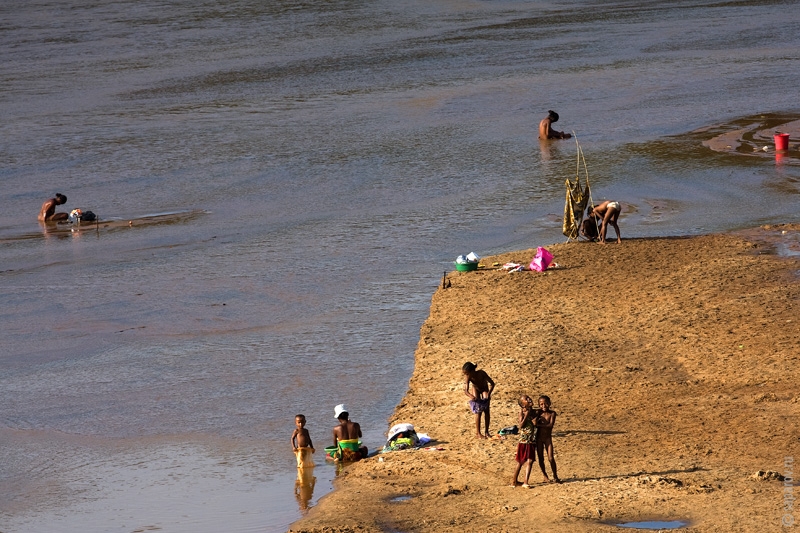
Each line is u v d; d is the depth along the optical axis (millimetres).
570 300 86625
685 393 64562
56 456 63375
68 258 116812
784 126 166750
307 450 59625
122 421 68625
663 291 86750
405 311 89312
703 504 47531
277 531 51438
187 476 59469
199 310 93625
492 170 150125
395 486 54719
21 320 93875
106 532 52562
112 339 86688
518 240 111812
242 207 137875
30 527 53594
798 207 116812
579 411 62875
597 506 48438
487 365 72625
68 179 162250
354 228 122188
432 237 115562
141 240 123375
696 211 118438
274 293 97688
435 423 63812
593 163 149000
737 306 80625
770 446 54750
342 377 74562
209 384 74750
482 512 49656
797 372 65812
